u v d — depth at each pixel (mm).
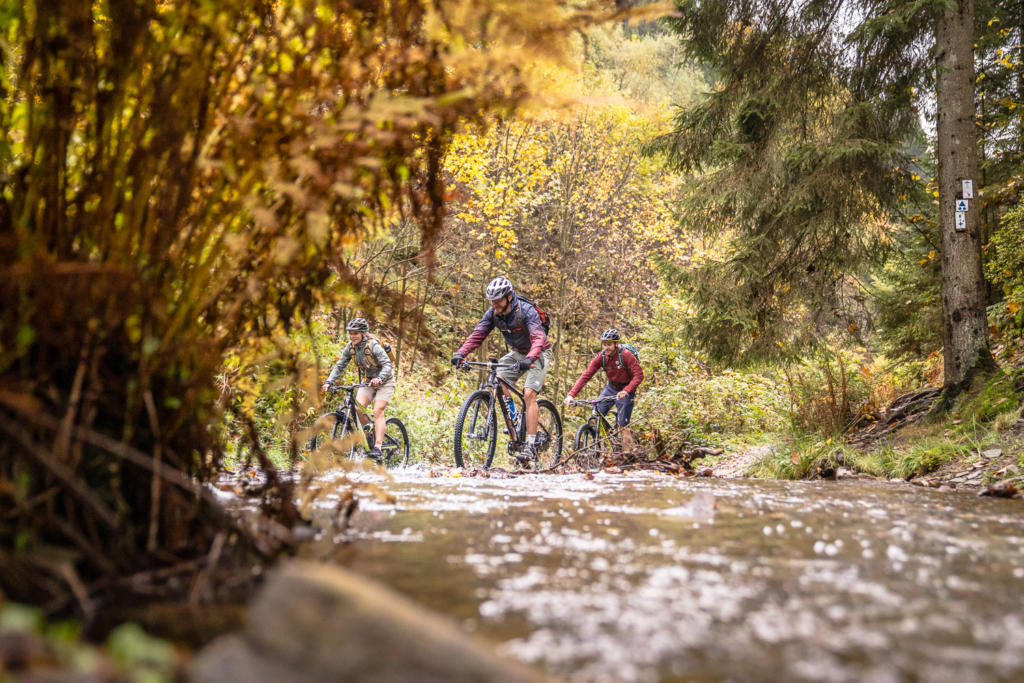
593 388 22344
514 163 17562
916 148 11805
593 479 6648
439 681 1198
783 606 1897
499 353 21625
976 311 8852
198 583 2004
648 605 1899
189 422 2396
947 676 1398
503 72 2611
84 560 2004
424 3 2590
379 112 2279
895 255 12430
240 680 1211
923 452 7398
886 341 13547
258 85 2330
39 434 2027
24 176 2316
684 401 12102
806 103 11375
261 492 2891
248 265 2709
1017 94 11422
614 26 2652
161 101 2299
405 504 4129
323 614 1258
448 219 14398
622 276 24781
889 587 2121
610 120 21016
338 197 2633
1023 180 10680
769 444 9359
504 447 10078
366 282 3100
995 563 2492
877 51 10922
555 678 1371
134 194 2309
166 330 2361
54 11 2223
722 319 11328
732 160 11812
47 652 1154
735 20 11281
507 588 2084
